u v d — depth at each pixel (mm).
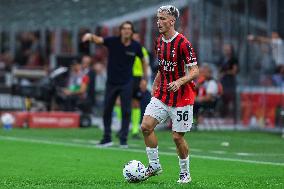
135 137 45688
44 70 64375
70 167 30031
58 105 57906
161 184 23797
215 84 50656
